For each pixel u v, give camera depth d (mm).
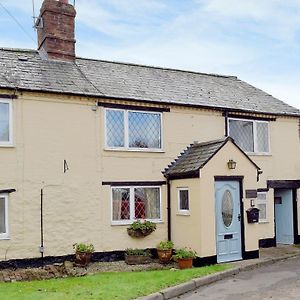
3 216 12758
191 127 16109
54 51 15633
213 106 16391
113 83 15578
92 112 14312
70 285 10297
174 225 14922
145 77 17172
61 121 13781
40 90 13367
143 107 15148
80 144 14031
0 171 12766
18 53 15445
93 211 14062
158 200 15273
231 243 14328
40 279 11500
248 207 14836
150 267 13383
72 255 13617
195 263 13469
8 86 12930
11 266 12672
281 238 18672
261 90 20391
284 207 18688
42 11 15891
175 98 15969
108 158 14461
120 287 9906
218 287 10445
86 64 16469
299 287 10070
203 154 14523
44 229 13234
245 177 14836
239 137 17281
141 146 15117
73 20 16172
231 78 20875
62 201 13594
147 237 14844
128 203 14758
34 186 13203
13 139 13016
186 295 9750
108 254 14195
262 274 11969
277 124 18359
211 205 13859
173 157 15648
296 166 18734
